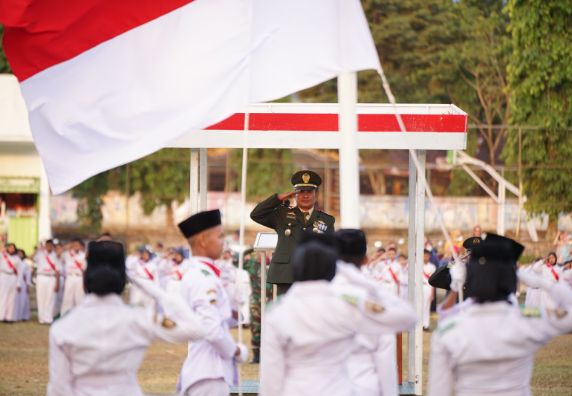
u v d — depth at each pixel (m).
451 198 92.56
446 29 99.69
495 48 98.44
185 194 93.12
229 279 43.78
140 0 18.22
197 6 18.12
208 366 17.17
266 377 13.55
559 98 68.38
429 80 100.00
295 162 97.38
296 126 25.56
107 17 18.19
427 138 25.77
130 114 18.16
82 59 18.22
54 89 18.22
